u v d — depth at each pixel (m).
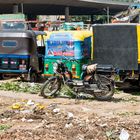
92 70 14.84
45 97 15.18
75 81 15.03
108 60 17.11
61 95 15.70
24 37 19.64
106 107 13.34
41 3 86.38
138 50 16.61
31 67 19.88
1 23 24.45
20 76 20.06
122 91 17.47
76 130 9.45
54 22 34.03
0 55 19.97
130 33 16.67
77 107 13.14
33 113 11.73
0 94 16.05
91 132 9.29
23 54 19.70
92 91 14.75
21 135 9.14
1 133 9.34
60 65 15.30
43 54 20.73
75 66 18.27
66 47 18.88
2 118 11.30
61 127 9.83
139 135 9.05
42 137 8.96
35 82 20.22
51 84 15.25
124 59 16.83
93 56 17.42
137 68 16.67
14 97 15.25
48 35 20.56
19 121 10.83
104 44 17.16
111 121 10.46
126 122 10.29
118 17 41.09
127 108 13.18
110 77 15.94
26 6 92.56
